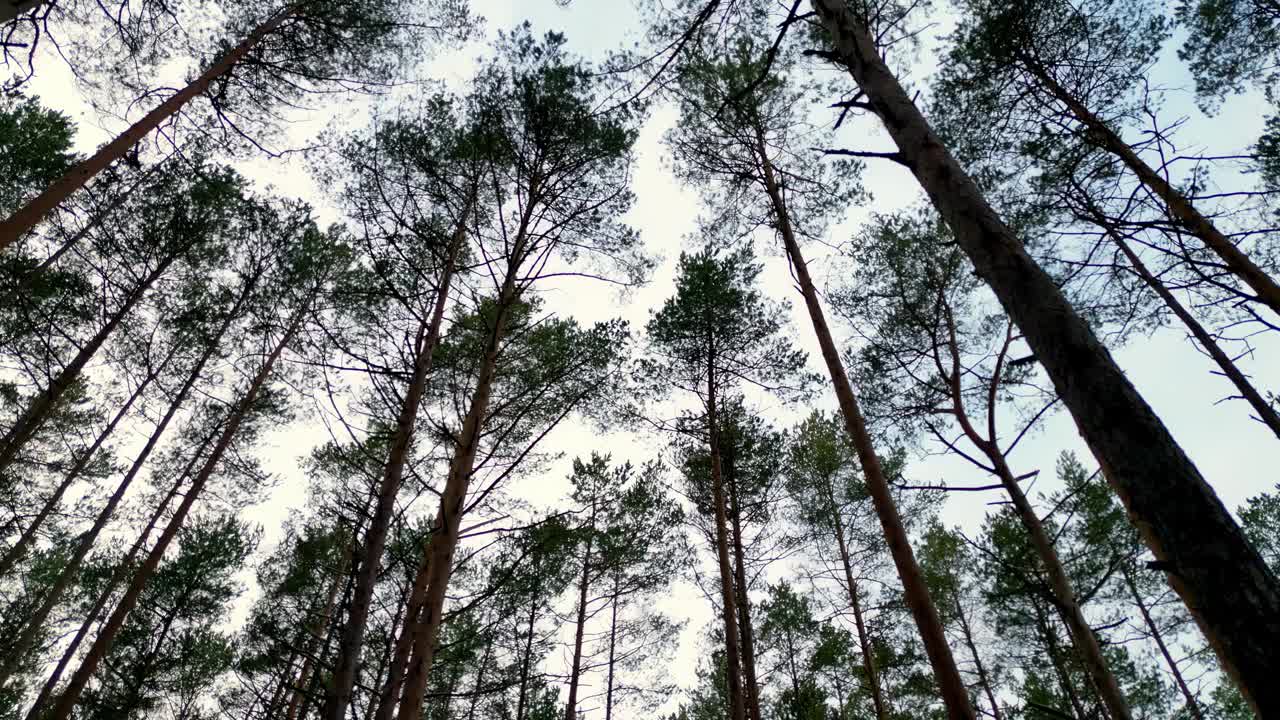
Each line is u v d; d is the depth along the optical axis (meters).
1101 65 7.89
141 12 7.10
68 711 8.48
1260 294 5.80
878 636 12.54
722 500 10.53
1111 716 5.07
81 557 10.37
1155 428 2.10
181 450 12.59
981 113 8.49
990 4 8.30
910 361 8.66
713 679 13.74
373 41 8.26
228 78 7.52
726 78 9.03
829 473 13.92
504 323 7.24
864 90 3.92
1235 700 13.14
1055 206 6.49
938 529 13.91
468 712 12.25
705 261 11.82
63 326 10.22
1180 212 6.44
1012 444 6.38
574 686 12.23
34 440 11.73
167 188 9.94
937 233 8.34
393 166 6.32
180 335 11.80
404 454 4.59
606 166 7.24
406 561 4.24
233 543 13.62
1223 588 1.74
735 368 11.74
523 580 10.11
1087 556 10.32
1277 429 6.28
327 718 3.38
